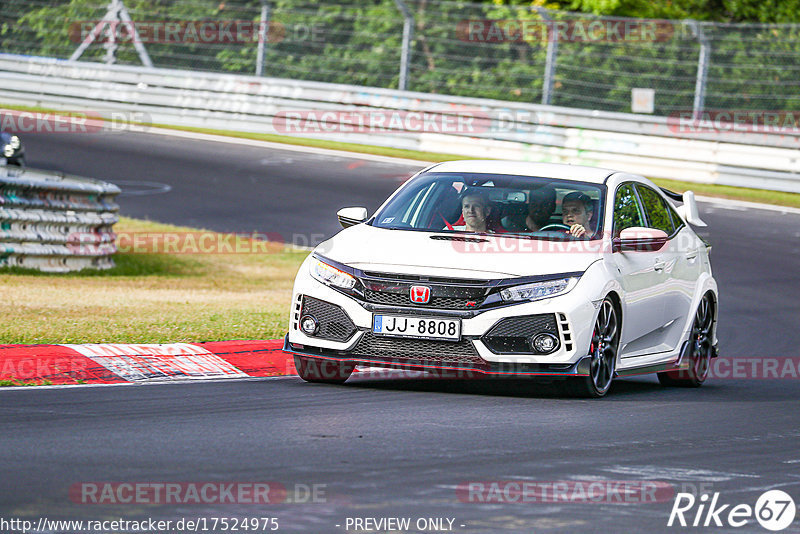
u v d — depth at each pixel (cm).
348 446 2061
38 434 2070
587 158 8794
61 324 3388
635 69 10412
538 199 3009
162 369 2938
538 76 9950
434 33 10881
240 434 2139
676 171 8544
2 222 4678
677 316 3269
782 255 6200
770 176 8256
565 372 2719
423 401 2648
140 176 7894
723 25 8900
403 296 2719
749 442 2312
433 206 3030
